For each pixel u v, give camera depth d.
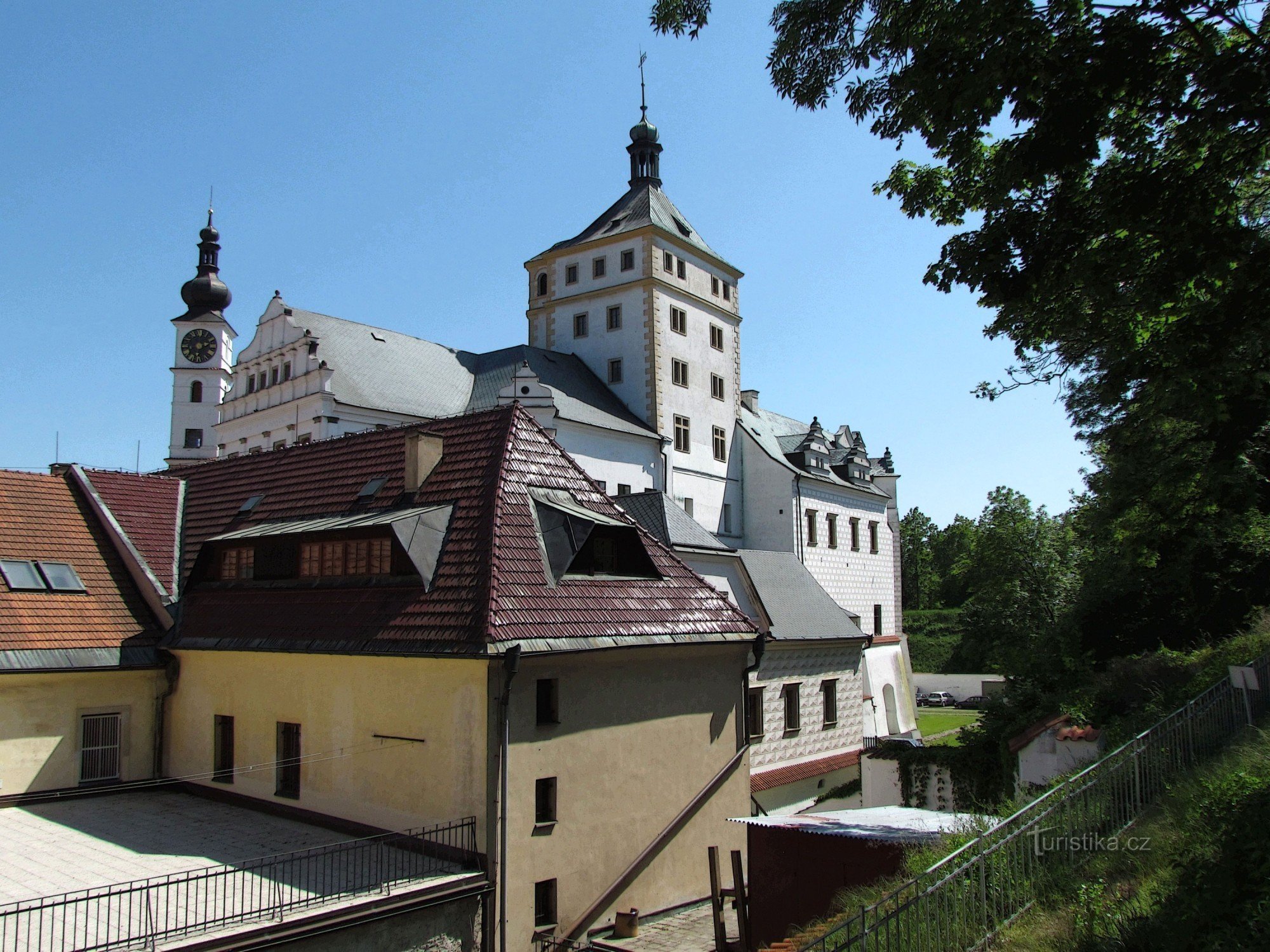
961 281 12.11
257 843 15.32
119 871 13.85
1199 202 10.69
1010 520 50.81
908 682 53.34
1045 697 23.39
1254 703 14.91
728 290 54.38
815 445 55.69
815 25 12.46
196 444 66.50
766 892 13.75
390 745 15.28
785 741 29.30
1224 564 25.88
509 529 16.27
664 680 17.22
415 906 12.75
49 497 22.14
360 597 16.73
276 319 41.53
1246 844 8.84
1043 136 10.52
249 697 18.08
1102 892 9.61
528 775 14.33
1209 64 10.07
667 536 27.41
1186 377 13.35
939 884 9.09
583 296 50.59
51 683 18.45
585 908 15.11
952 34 10.91
